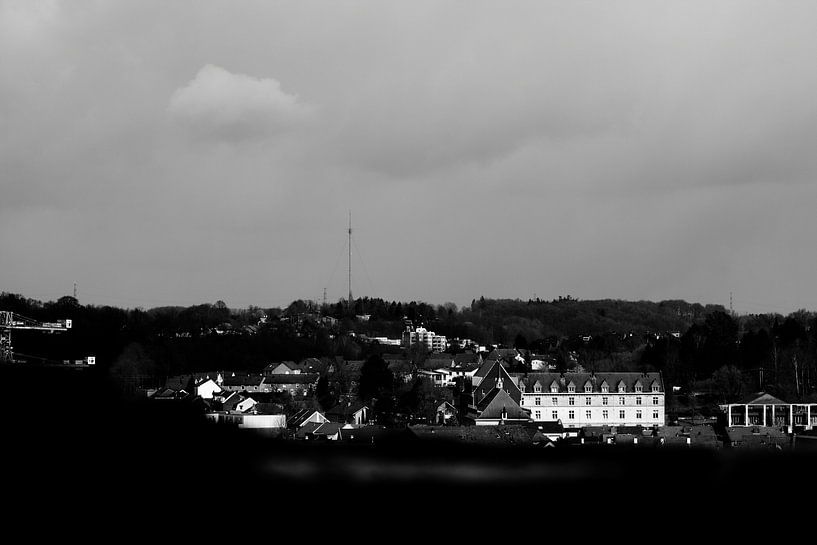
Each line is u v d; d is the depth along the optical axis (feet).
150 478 141.79
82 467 142.72
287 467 139.95
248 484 140.97
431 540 131.95
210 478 141.69
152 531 134.82
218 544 131.44
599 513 131.95
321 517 135.44
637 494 130.82
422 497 135.74
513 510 130.21
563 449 143.33
